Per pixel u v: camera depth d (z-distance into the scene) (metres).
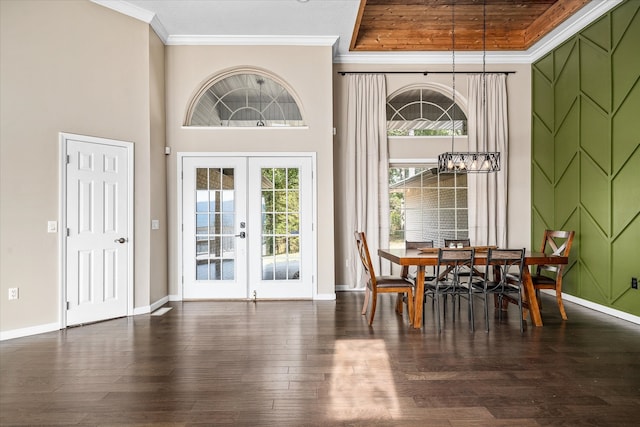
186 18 4.99
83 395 2.56
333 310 4.87
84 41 4.34
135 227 4.79
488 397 2.51
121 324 4.29
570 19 4.94
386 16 5.41
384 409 2.36
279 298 5.55
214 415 2.30
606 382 2.72
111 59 4.57
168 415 2.30
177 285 5.50
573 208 5.16
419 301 4.06
